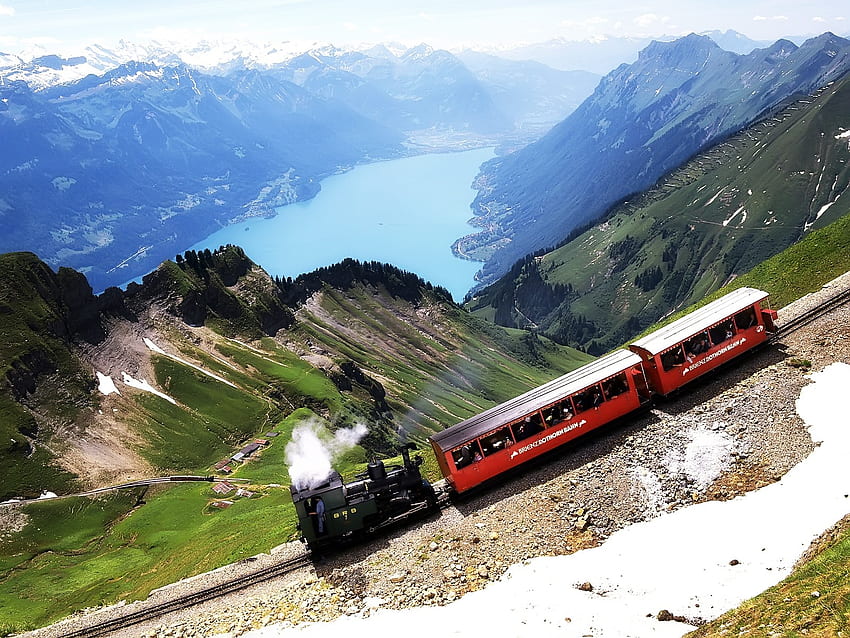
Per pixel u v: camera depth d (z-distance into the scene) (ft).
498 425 128.06
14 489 355.77
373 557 116.78
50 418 421.18
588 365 147.02
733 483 113.09
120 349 536.42
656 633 76.33
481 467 126.62
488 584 100.78
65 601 199.41
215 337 621.31
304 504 117.19
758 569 85.56
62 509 335.47
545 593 93.76
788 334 158.81
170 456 415.23
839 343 147.54
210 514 298.76
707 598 82.43
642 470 122.42
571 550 105.50
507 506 121.29
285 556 125.90
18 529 314.55
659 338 145.69
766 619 67.62
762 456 118.01
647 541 102.47
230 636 101.91
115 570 247.70
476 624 88.74
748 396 137.90
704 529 101.30
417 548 115.75
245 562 128.88
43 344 462.60
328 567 118.11
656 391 143.54
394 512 122.83
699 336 145.79
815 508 96.07
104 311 562.25
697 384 147.54
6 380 416.87
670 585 88.33
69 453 398.01
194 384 508.94
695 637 71.67
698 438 128.16
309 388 538.47
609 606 86.17
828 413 123.75
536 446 130.41
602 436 136.46
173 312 619.67
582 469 126.62
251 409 492.13
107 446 415.03
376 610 100.12
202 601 119.03
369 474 124.88
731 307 151.74
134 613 120.78
